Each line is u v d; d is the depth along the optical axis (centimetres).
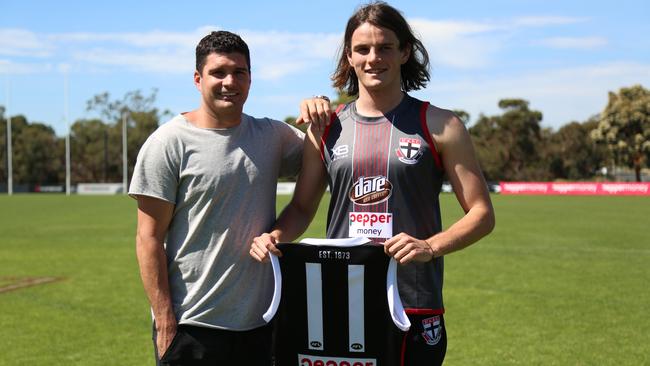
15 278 1166
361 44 335
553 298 950
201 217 363
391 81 338
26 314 868
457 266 1274
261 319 375
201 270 366
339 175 342
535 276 1150
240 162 366
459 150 333
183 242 368
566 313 850
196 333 366
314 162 359
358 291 324
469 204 335
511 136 7825
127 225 2358
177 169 364
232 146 367
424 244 313
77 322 823
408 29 343
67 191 6656
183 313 368
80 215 2941
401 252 308
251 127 379
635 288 1028
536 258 1387
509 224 2231
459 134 334
